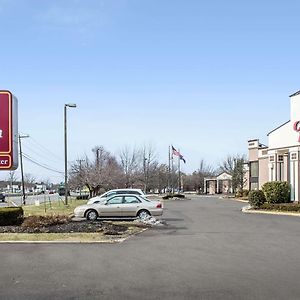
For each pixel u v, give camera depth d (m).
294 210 32.12
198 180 118.50
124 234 17.75
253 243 15.30
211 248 14.10
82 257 12.45
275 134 41.59
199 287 8.84
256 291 8.50
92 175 60.50
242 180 80.94
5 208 21.23
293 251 13.48
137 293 8.39
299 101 38.16
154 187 89.62
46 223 19.83
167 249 13.89
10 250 13.87
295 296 8.12
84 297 8.10
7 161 20.70
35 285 9.05
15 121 21.27
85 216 25.03
